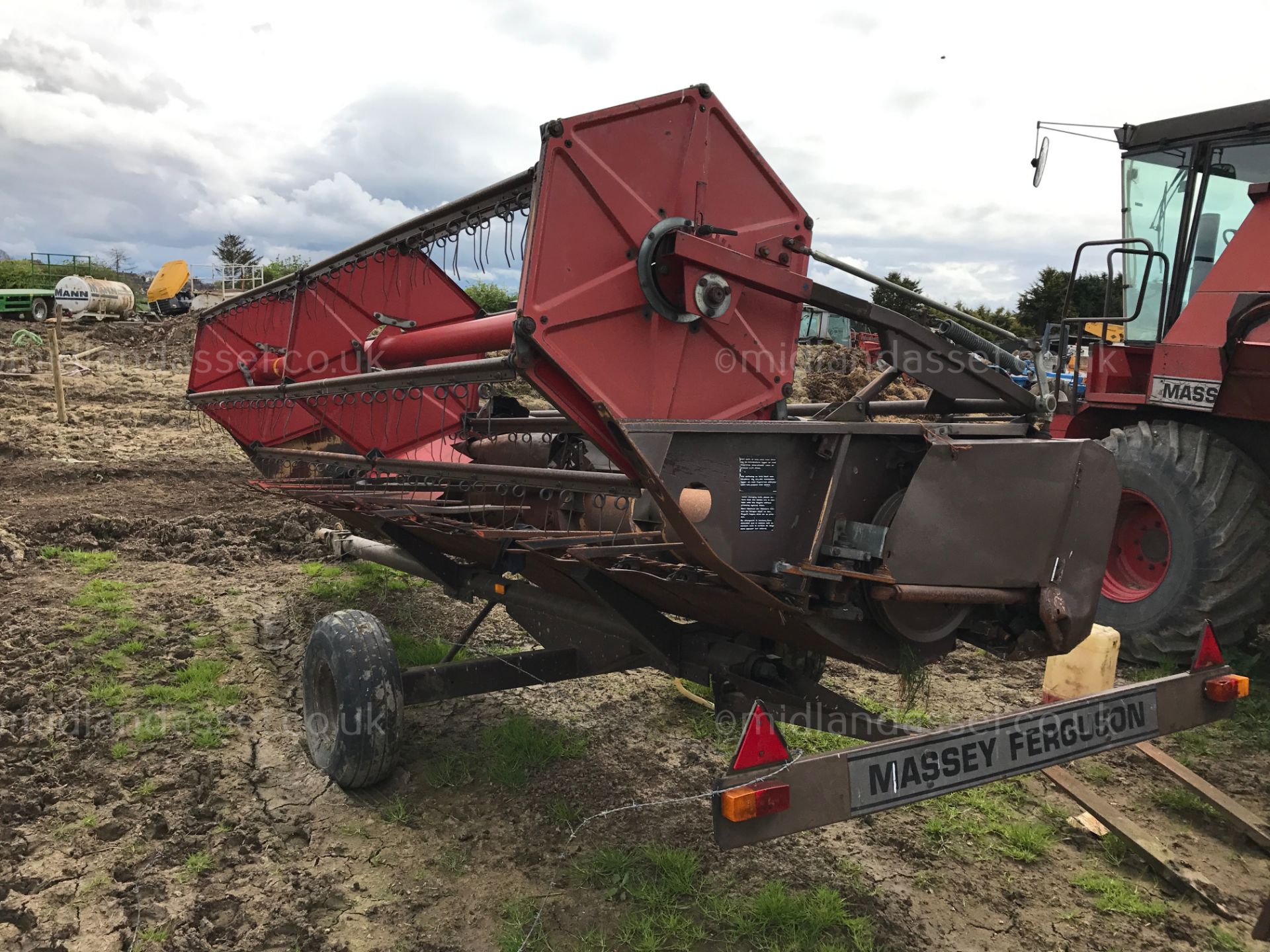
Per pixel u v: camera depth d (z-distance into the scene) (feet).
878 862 11.78
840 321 76.79
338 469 20.45
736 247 11.20
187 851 11.69
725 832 8.14
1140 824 12.87
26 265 132.77
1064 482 10.97
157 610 21.53
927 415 14.58
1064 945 10.20
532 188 10.18
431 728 15.72
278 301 20.49
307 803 13.00
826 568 9.98
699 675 12.63
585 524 14.51
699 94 10.82
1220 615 17.29
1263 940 10.17
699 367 10.92
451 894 10.90
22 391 52.11
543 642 15.66
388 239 15.05
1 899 10.57
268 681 17.60
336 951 9.84
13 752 14.14
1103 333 21.24
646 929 10.09
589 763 14.44
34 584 23.11
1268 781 14.05
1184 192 20.20
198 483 36.04
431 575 17.92
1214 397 17.57
